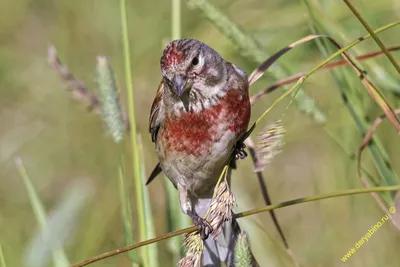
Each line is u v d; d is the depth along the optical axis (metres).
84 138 13.20
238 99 7.67
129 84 7.21
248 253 6.13
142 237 7.17
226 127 7.64
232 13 12.68
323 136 12.23
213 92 7.63
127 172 12.03
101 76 7.32
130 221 7.44
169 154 7.91
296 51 11.22
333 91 11.20
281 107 12.59
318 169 11.88
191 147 7.75
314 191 11.48
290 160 12.39
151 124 8.30
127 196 7.42
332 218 11.04
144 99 13.34
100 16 14.37
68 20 14.54
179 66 7.55
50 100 13.85
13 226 12.05
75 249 10.64
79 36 14.43
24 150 13.59
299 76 7.61
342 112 10.81
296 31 11.89
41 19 15.27
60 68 8.15
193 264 6.34
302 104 7.63
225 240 7.68
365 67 8.26
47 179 13.22
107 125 7.35
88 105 8.16
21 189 13.23
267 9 12.27
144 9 14.16
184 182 7.97
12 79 14.29
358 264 10.46
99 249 10.88
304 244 11.30
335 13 10.52
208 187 8.05
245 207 9.69
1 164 13.49
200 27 12.88
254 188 12.39
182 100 7.66
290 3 12.16
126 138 12.16
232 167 7.97
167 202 8.26
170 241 8.17
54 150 13.34
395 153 10.80
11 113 14.03
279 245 8.50
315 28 8.16
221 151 7.70
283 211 12.04
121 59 13.91
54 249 7.39
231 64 7.98
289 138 12.41
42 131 13.61
